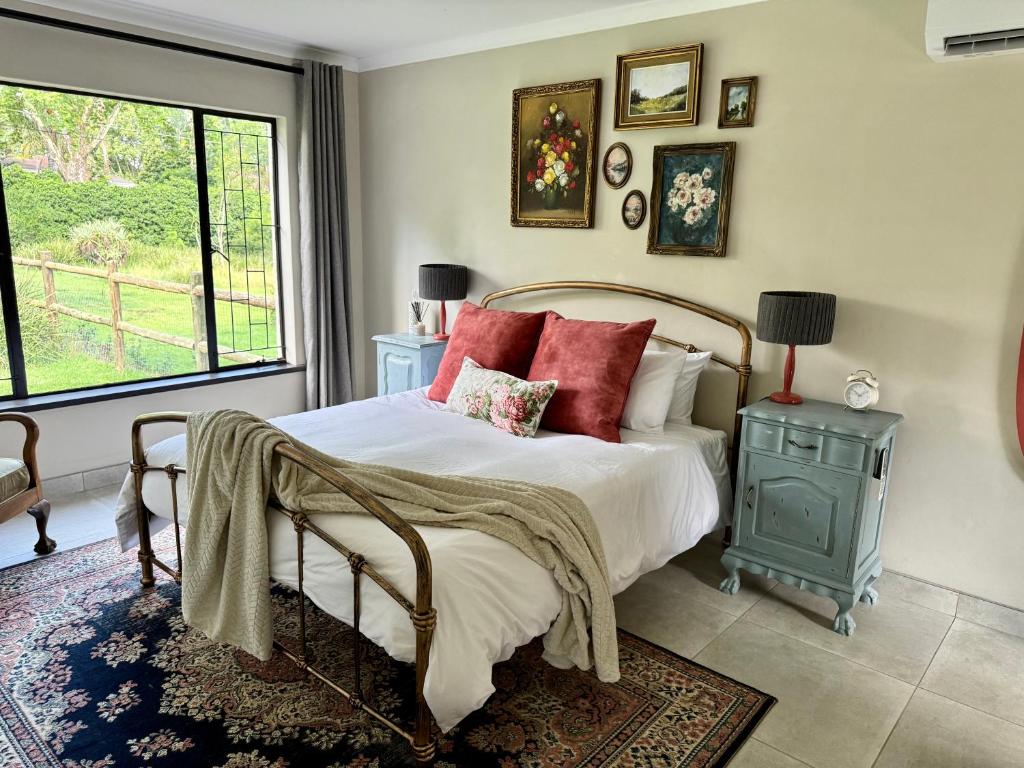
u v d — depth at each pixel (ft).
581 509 7.27
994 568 8.84
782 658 8.09
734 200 10.32
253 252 14.88
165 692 7.11
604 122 11.55
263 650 6.79
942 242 8.71
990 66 8.13
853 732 6.86
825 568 8.77
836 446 8.46
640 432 10.07
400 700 7.06
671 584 9.85
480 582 6.05
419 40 13.35
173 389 13.43
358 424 9.96
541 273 12.84
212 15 11.85
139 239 13.24
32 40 10.84
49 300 12.32
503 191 13.12
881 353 9.34
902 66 8.71
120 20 11.65
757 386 10.49
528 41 12.23
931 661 8.09
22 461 9.86
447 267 13.47
